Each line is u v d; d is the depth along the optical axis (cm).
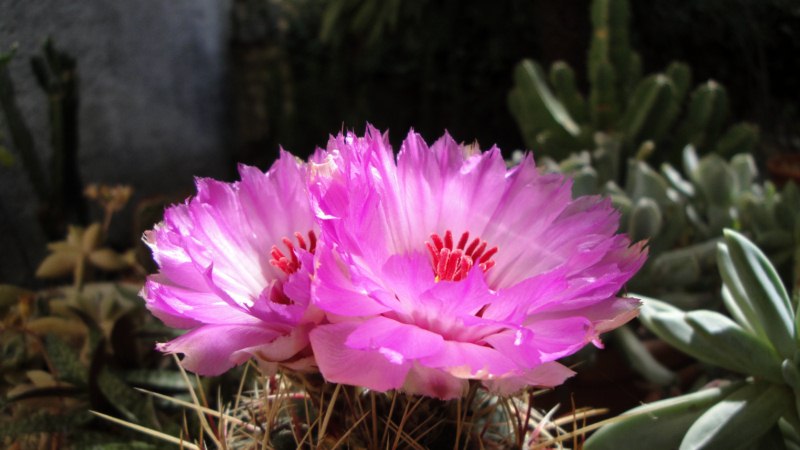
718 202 37
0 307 30
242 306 13
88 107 65
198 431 22
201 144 95
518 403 18
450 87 110
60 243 34
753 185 40
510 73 107
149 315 29
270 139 115
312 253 14
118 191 39
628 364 32
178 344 13
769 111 97
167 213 14
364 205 13
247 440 17
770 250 34
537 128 53
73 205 52
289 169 15
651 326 22
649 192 36
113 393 23
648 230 33
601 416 32
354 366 12
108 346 27
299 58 118
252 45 117
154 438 22
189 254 13
